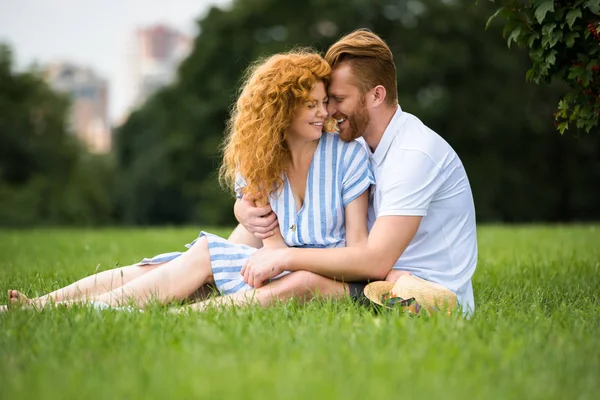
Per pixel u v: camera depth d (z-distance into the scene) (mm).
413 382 2295
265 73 3727
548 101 22406
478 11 21719
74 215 32375
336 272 3578
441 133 21984
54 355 2670
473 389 2262
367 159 3836
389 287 3545
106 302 3627
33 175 32344
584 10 4168
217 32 23828
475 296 4410
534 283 4855
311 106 3682
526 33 4379
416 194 3602
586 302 4008
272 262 3572
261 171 3766
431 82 22000
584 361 2613
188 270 3709
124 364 2525
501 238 8812
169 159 24406
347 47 3713
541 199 23094
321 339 2777
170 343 2801
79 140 37156
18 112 32188
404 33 22141
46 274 5363
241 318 3145
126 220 35594
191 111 23562
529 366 2527
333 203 3797
